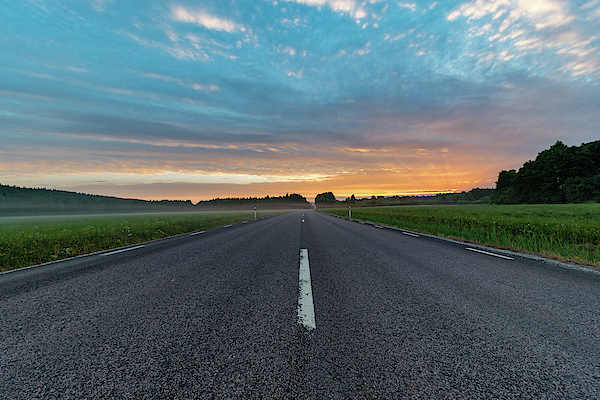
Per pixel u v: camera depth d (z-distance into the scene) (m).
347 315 2.37
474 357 1.67
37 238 8.11
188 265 4.59
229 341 1.88
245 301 2.76
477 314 2.40
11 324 2.21
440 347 1.80
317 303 2.69
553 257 5.20
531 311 2.47
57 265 4.81
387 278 3.69
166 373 1.50
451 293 3.02
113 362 1.62
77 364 1.60
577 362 1.61
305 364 1.59
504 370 1.53
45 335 1.99
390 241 7.71
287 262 4.80
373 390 1.35
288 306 2.61
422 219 15.52
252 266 4.48
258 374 1.49
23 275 4.07
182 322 2.22
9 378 1.46
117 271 4.20
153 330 2.07
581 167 51.16
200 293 3.04
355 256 5.38
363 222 17.05
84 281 3.62
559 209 29.30
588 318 2.30
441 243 7.29
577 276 3.79
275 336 1.96
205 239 8.51
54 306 2.64
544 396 1.30
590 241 7.89
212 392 1.34
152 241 8.23
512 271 4.10
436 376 1.48
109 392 1.34
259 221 18.84
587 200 47.25
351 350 1.75
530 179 57.06
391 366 1.57
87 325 2.17
